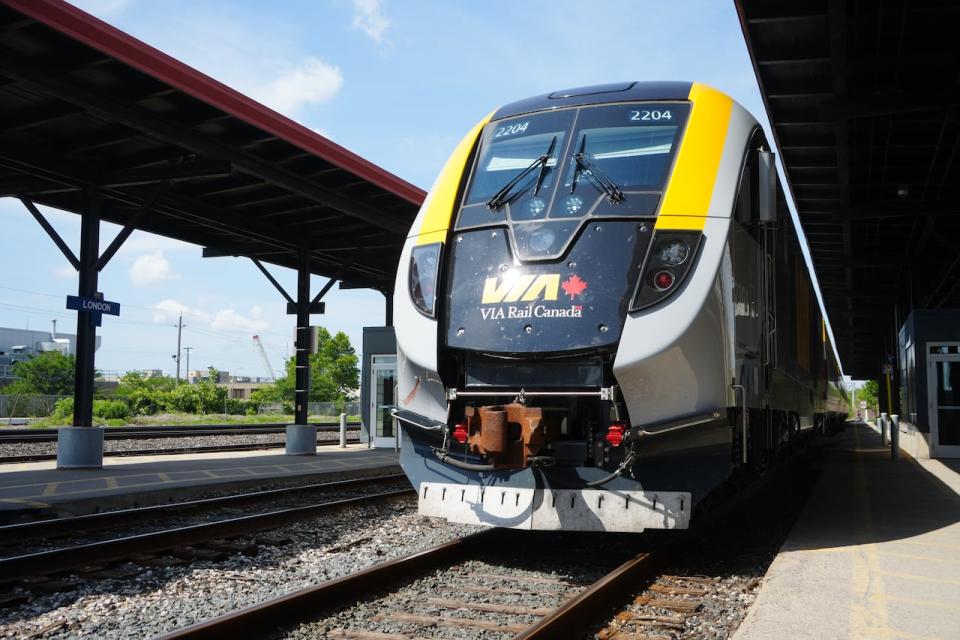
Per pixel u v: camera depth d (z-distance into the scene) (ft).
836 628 15.37
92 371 45.24
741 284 23.67
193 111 38.91
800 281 42.32
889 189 72.59
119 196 47.03
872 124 57.47
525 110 26.58
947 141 59.67
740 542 26.94
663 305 21.18
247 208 53.52
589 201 23.02
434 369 22.81
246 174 46.60
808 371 47.88
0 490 35.27
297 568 22.61
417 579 20.42
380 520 30.73
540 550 24.50
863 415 319.68
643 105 24.97
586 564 22.80
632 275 21.68
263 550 25.21
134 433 81.46
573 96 26.25
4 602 18.67
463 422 23.18
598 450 21.66
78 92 34.76
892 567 20.85
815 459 62.34
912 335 66.49
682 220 22.00
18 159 39.83
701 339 21.21
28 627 17.11
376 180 48.60
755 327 25.67
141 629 16.80
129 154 43.80
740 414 23.73
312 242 60.59
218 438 84.43
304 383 60.70
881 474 49.21
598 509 21.59
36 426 122.42
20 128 38.04
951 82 49.73
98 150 43.14
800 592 18.19
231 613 15.57
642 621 16.94
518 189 24.18
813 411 53.98
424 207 25.76
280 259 65.98
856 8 43.11
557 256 22.38
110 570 22.40
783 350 32.91
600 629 16.48
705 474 21.81
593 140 24.43
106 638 16.29
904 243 94.73
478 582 20.42
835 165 65.10
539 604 18.39
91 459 44.57
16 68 32.32
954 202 72.02
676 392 21.20
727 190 22.72
